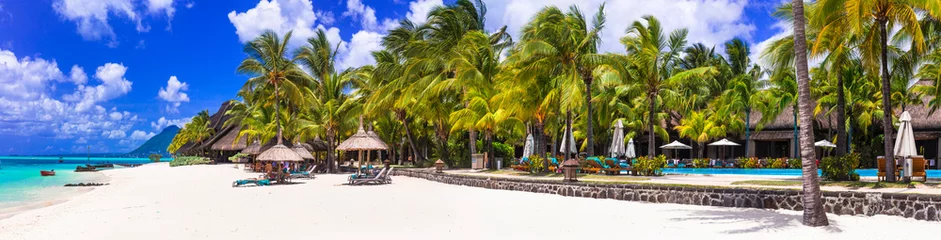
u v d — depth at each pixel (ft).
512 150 123.85
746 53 161.17
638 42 76.33
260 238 30.76
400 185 71.97
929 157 108.58
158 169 149.89
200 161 195.21
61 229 35.37
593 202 48.80
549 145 141.18
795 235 30.27
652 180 57.26
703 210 41.39
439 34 97.96
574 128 125.90
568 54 67.26
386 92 101.96
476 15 107.24
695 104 130.93
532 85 74.38
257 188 68.85
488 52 88.22
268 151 77.92
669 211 41.39
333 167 116.16
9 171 167.43
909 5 43.57
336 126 119.34
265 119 162.09
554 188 57.31
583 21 69.10
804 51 32.01
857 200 37.60
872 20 48.83
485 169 93.35
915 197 35.19
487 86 87.56
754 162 96.53
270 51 109.70
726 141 109.60
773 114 106.63
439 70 98.27
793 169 88.79
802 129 32.73
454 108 103.04
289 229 33.73
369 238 30.73
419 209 43.62
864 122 95.96
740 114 118.01
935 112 102.17
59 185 92.48
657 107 119.24
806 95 32.17
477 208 44.24
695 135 115.03
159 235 31.96
